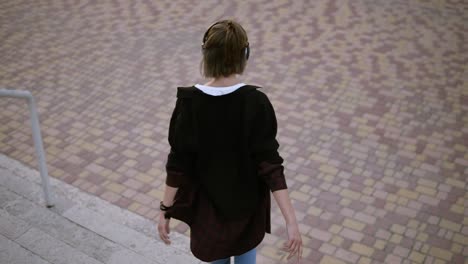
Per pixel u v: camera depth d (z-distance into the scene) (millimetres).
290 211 2287
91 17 9250
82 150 6008
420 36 8273
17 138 6234
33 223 4301
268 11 9203
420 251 4543
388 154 5797
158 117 6617
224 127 2254
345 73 7363
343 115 6484
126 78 7469
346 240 4664
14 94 4066
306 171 5562
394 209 5035
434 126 6262
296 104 6719
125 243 4129
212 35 2207
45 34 8727
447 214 4965
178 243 4336
